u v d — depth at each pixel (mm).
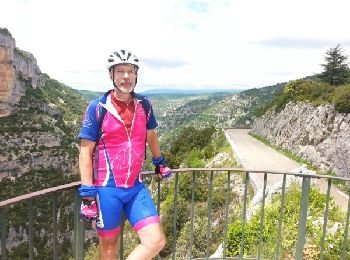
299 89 46812
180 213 19516
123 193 3256
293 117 41312
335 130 30938
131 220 3330
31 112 106562
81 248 3629
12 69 101062
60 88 169500
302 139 36406
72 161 99312
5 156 82375
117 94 3252
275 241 8266
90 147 3211
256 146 43562
